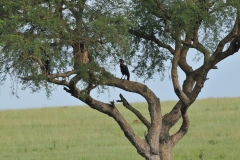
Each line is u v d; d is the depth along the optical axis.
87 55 39.53
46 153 64.38
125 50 38.00
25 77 37.41
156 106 46.75
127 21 37.88
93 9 39.28
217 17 41.50
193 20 41.16
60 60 37.19
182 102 46.00
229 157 58.50
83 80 39.78
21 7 35.75
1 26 34.94
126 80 45.41
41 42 35.59
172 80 45.19
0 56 35.81
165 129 48.06
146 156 46.53
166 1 41.53
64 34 37.12
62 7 38.78
